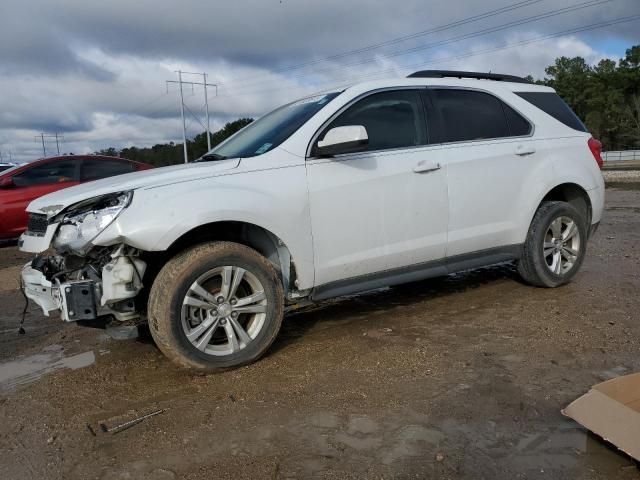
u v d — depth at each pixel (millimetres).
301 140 3807
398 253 4121
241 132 4609
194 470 2455
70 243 3264
